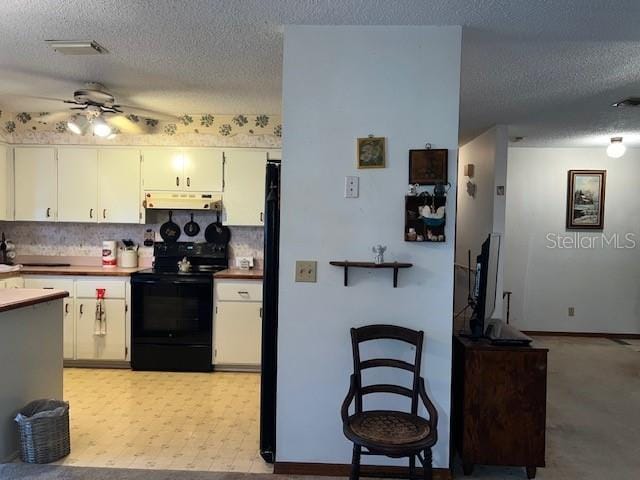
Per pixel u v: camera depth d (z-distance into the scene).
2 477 2.41
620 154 4.98
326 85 2.46
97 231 4.79
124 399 3.53
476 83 3.30
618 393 3.89
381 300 2.49
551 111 4.06
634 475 2.58
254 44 2.69
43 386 2.85
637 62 2.88
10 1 2.17
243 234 4.75
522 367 2.49
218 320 4.18
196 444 2.83
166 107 4.19
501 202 4.65
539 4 2.14
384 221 2.48
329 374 2.51
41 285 4.21
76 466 2.54
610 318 5.90
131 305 4.19
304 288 2.51
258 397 3.61
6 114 4.48
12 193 4.53
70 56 2.90
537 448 2.49
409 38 2.43
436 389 2.47
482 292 2.65
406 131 2.45
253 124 4.51
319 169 2.48
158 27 2.45
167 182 4.48
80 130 3.53
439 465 2.47
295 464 2.52
